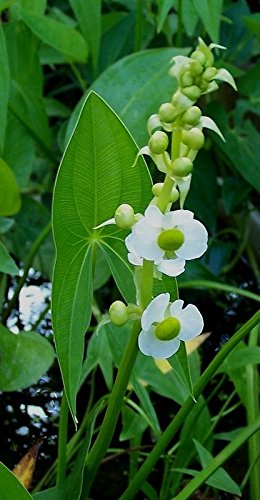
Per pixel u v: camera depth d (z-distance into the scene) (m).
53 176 1.00
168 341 0.44
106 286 0.98
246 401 0.69
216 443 0.79
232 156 0.91
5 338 0.67
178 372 0.50
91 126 0.45
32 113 0.86
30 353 0.67
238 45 1.01
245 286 1.02
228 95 1.12
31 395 0.82
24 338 0.68
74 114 0.74
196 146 0.44
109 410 0.51
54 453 0.75
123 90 0.73
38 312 0.91
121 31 0.97
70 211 0.46
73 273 0.47
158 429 0.60
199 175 0.96
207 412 0.69
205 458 0.60
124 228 0.44
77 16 0.84
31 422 0.79
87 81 1.00
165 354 0.44
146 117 0.73
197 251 0.42
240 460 0.75
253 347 0.62
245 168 0.91
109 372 0.69
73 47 0.83
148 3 0.97
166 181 0.44
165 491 0.67
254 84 0.93
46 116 0.87
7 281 0.92
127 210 0.44
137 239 0.42
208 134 1.03
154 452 0.55
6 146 0.84
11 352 0.67
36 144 0.96
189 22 0.81
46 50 0.98
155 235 0.42
